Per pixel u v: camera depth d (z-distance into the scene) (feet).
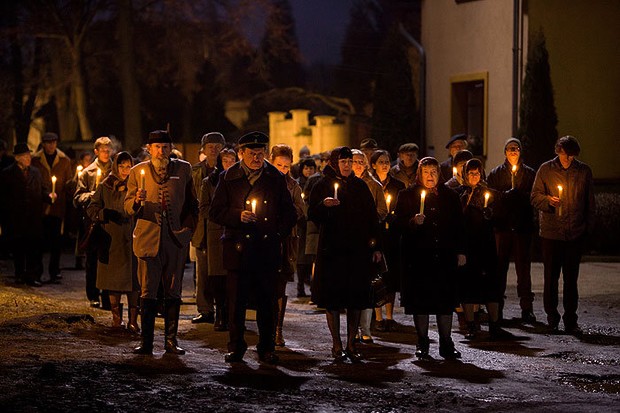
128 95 122.62
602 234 68.64
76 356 29.91
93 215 36.32
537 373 30.78
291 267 34.81
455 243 33.12
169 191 31.76
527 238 42.57
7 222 53.93
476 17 77.61
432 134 85.71
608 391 28.07
